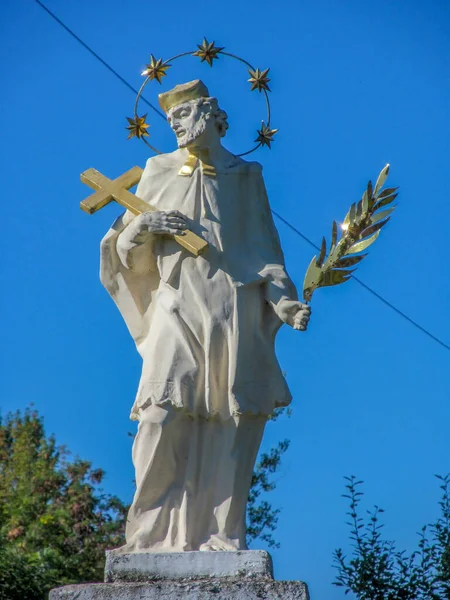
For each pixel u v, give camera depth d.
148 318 13.46
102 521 30.33
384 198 13.13
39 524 29.88
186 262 13.21
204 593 11.55
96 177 13.85
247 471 12.84
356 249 13.09
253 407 12.80
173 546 12.43
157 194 13.70
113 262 13.48
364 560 16.94
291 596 11.52
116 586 11.63
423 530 17.27
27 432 33.78
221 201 13.55
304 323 12.99
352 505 17.44
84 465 31.75
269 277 13.29
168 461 12.67
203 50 14.62
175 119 13.74
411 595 16.72
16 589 25.84
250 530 26.47
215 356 12.85
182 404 12.59
